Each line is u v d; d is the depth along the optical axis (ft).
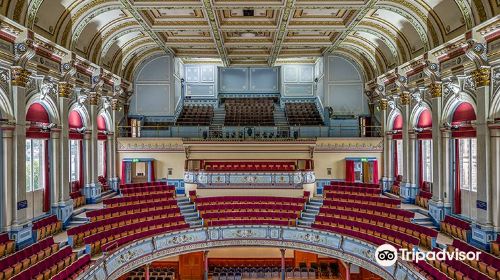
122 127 73.67
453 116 48.42
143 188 64.28
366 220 53.06
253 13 55.11
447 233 46.24
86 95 56.90
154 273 59.21
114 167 69.67
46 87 45.24
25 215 40.60
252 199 63.05
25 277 32.81
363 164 75.10
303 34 66.03
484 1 37.65
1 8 35.45
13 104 38.91
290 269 62.64
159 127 74.54
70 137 54.13
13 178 38.75
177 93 85.46
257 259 66.13
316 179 72.38
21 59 38.42
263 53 78.02
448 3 43.75
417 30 51.60
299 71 97.30
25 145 40.52
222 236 55.06
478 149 40.50
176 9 53.06
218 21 54.90
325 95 79.41
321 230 52.31
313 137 72.18
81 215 51.98
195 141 69.87
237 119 85.92
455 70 44.98
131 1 46.98
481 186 40.16
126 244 45.34
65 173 49.78
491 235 38.73
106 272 40.98
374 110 76.84
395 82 62.64
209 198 62.44
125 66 73.72
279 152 70.85
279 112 90.58
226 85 100.53
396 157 68.64
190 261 63.26
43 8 42.06
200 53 78.84
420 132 57.67
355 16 52.01
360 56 76.07
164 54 78.48
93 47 57.06
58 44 46.68
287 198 62.44
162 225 53.47
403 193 61.26
